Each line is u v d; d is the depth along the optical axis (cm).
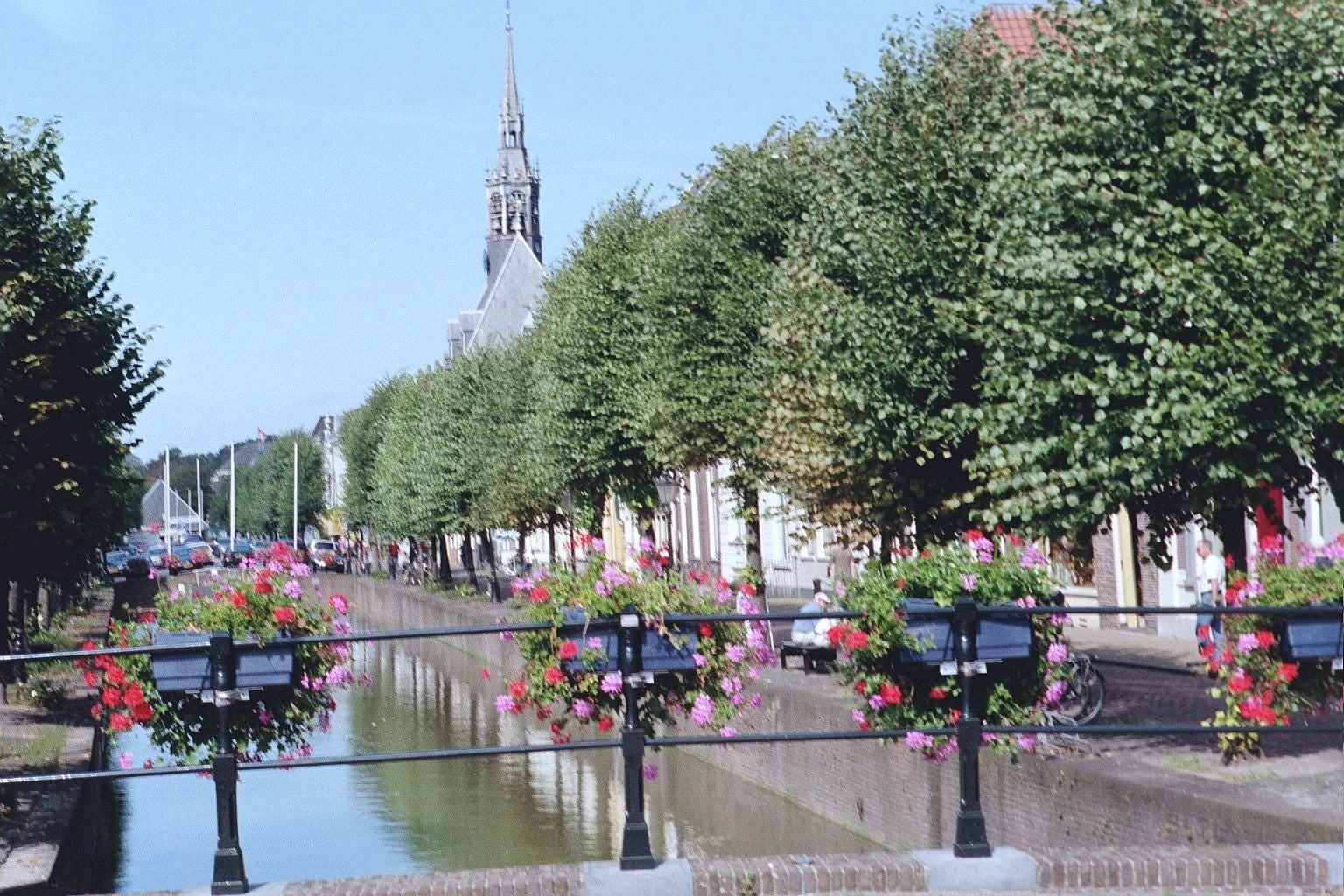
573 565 992
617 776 2681
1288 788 1274
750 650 964
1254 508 1512
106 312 2622
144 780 2694
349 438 9362
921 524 1991
